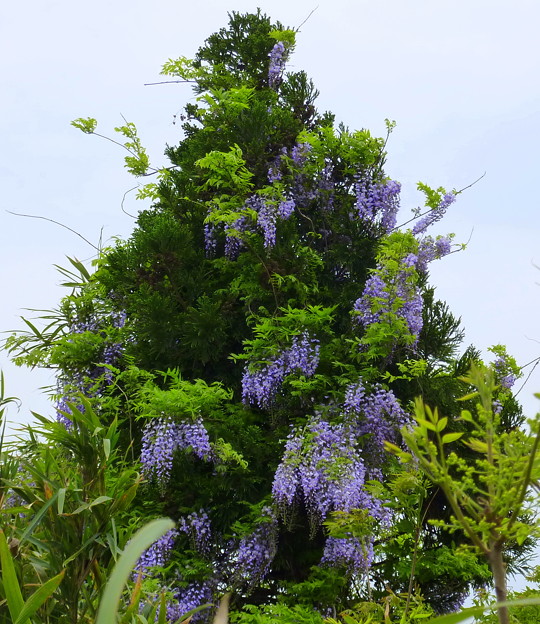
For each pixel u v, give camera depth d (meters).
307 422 9.69
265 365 10.00
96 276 11.24
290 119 11.91
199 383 9.62
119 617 2.43
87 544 2.54
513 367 10.58
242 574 9.47
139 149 12.39
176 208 12.25
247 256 10.99
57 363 10.52
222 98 11.94
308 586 9.16
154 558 9.19
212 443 9.75
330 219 11.66
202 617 9.16
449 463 1.28
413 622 4.38
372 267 11.44
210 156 10.42
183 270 11.23
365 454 9.58
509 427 10.27
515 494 1.20
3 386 2.78
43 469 2.96
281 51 12.99
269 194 11.16
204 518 9.62
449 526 1.23
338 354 10.29
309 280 11.16
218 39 13.80
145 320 10.55
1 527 2.59
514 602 0.90
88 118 11.70
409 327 9.91
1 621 2.10
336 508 8.67
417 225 10.85
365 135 11.31
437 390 10.44
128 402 9.91
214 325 10.52
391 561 10.00
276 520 9.52
